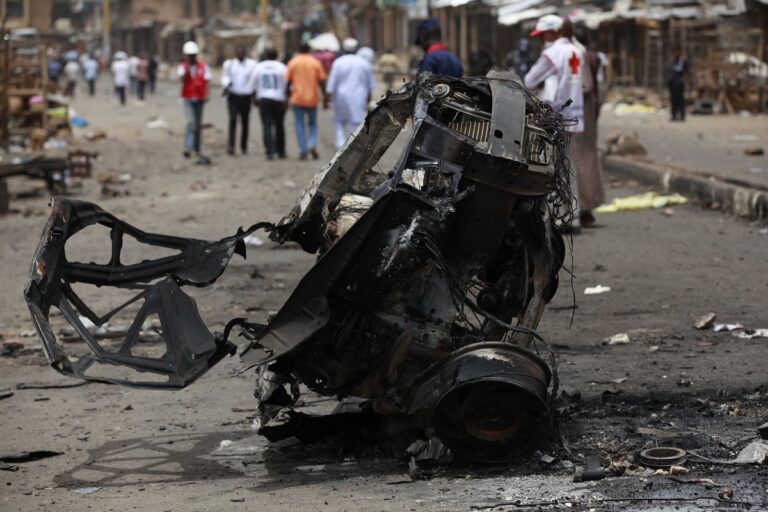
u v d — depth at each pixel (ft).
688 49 181.78
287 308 24.43
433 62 58.13
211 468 25.75
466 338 25.14
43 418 30.71
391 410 25.02
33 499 23.86
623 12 191.31
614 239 57.21
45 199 85.61
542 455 24.16
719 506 20.45
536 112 25.95
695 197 71.36
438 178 24.20
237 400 31.65
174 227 67.15
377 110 26.35
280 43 410.52
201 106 107.45
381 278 24.22
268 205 76.28
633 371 31.76
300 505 22.27
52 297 25.88
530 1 215.72
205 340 25.26
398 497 22.36
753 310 39.75
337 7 362.12
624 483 22.07
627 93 188.65
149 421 29.99
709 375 30.86
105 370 35.86
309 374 25.02
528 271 25.70
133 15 510.58
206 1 514.27
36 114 126.11
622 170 86.58
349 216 26.27
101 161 109.91
